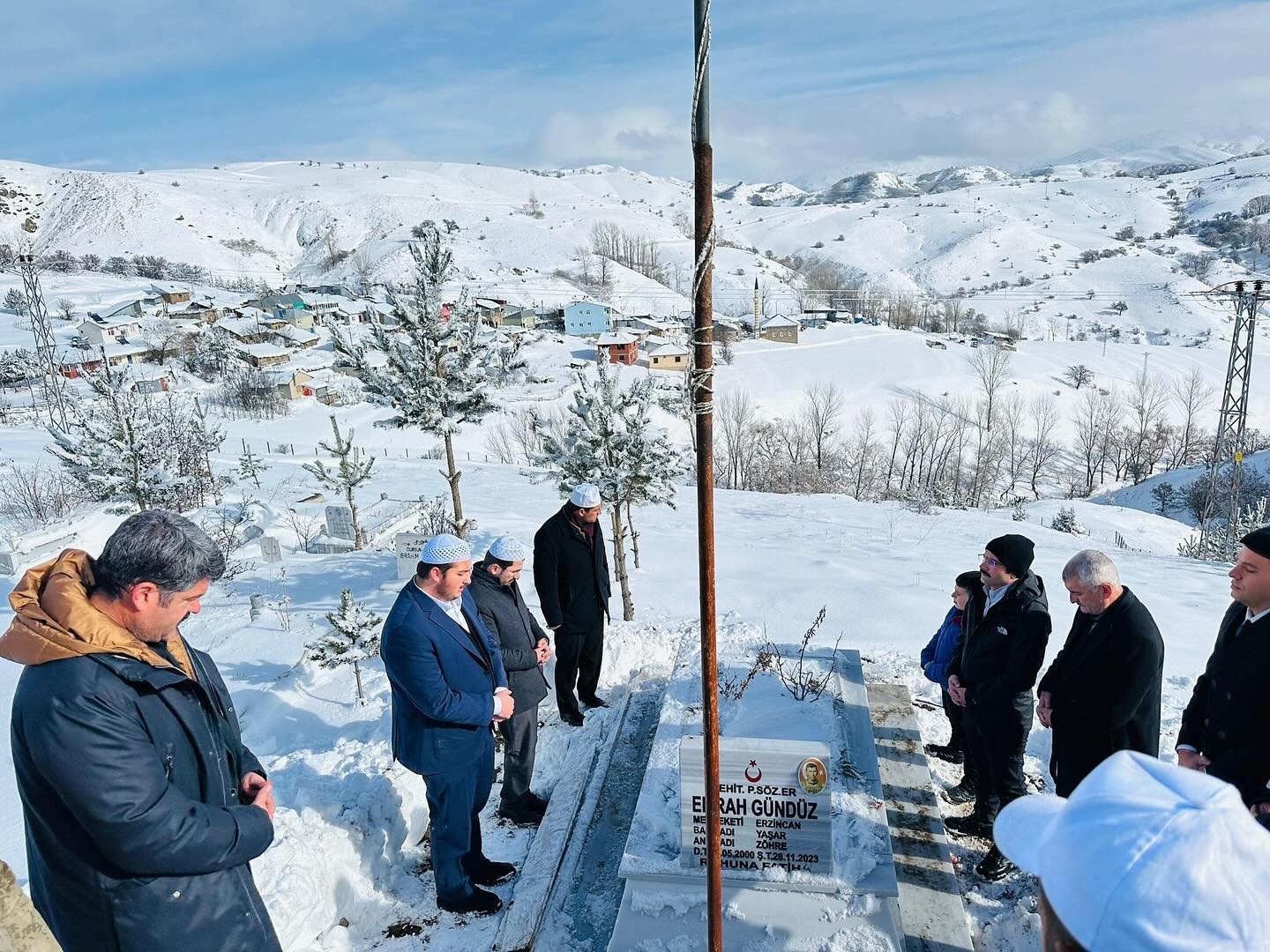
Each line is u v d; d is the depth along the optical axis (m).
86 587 2.29
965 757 5.14
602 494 10.16
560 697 6.07
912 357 70.88
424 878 4.51
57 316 82.62
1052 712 4.16
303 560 14.20
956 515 24.08
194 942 2.34
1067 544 19.11
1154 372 75.00
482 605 4.70
